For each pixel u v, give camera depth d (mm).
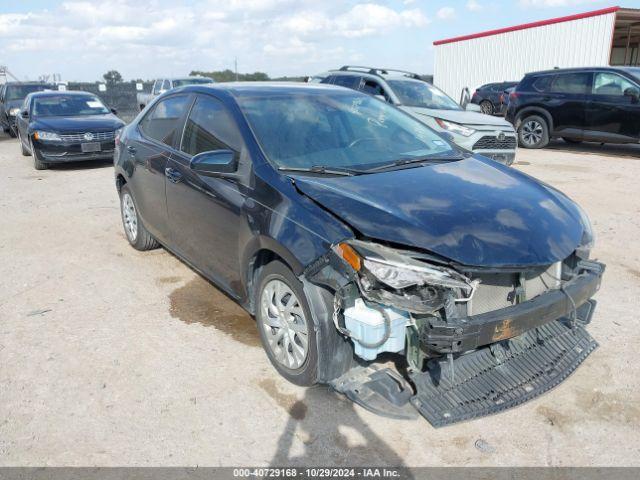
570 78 12172
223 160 3451
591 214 6836
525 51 22469
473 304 2814
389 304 2623
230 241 3623
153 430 2896
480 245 2746
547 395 3146
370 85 10477
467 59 25438
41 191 8930
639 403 3070
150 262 5406
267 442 2799
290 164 3443
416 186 3236
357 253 2684
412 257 2646
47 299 4555
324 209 2975
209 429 2900
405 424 2906
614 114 11398
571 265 3211
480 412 2820
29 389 3266
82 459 2691
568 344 3377
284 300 3248
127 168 5246
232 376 3377
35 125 10781
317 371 3025
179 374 3406
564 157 11711
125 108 28688
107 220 7012
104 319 4168
